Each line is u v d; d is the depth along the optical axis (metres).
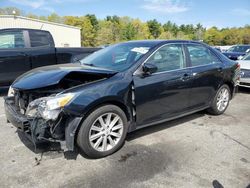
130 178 2.88
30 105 3.12
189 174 2.99
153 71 3.60
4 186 2.69
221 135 4.17
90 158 3.29
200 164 3.22
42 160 3.22
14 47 6.35
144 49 3.92
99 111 3.18
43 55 6.68
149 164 3.19
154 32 107.50
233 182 2.87
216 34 94.25
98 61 4.17
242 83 7.50
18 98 3.46
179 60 4.23
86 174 2.94
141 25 103.44
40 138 3.02
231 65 5.25
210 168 3.13
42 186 2.71
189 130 4.34
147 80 3.65
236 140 4.00
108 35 81.44
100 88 3.18
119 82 3.36
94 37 79.00
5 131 4.09
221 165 3.21
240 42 83.81
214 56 5.01
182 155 3.44
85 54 7.34
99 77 3.40
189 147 3.69
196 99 4.55
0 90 7.26
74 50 7.20
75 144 3.28
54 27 28.91
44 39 6.83
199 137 4.06
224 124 4.70
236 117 5.15
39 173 2.94
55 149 3.48
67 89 3.08
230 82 5.25
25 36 6.54
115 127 3.41
